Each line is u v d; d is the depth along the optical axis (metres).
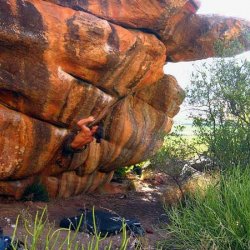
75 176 9.21
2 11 6.24
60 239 5.60
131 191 11.09
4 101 6.95
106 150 9.45
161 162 8.43
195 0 8.64
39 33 6.49
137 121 9.88
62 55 6.81
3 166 7.01
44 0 6.92
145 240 5.63
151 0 7.41
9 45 6.46
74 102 7.31
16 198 7.91
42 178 8.42
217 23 9.75
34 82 6.77
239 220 5.24
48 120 7.33
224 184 6.21
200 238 5.12
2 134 6.82
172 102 10.92
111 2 7.44
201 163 8.82
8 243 4.70
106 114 8.71
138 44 7.54
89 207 8.69
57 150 8.06
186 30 9.39
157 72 8.89
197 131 8.39
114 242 5.91
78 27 6.72
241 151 7.77
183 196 8.32
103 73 7.32
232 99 7.99
